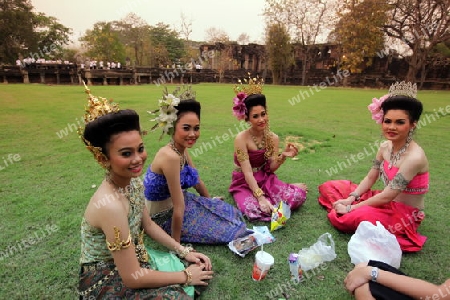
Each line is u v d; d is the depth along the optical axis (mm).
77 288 2488
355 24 28078
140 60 47844
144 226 2588
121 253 1922
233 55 44344
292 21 37000
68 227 3369
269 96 19375
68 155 6000
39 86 24969
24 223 3447
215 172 5188
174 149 2924
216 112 11945
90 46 41312
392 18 27719
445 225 3502
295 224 3525
